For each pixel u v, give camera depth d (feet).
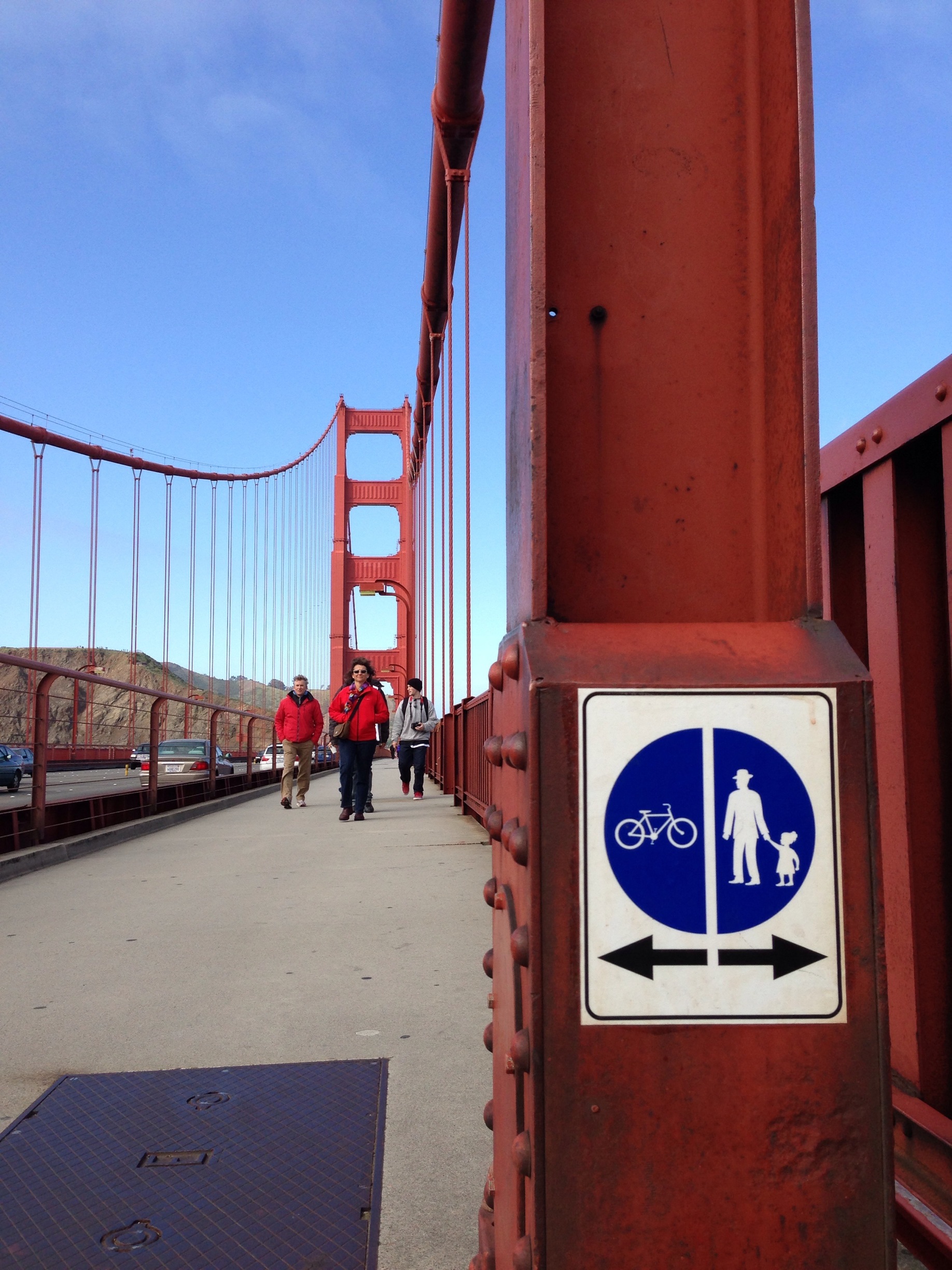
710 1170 2.07
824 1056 2.11
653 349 2.70
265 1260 4.30
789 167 2.56
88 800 21.61
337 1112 5.92
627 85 2.79
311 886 14.62
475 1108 5.97
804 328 2.46
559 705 2.20
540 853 2.16
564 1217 2.06
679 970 2.13
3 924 11.91
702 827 2.17
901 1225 3.92
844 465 4.67
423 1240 4.43
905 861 4.07
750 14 2.83
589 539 2.63
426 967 9.51
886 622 4.21
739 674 2.24
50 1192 4.96
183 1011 8.11
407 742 34.35
